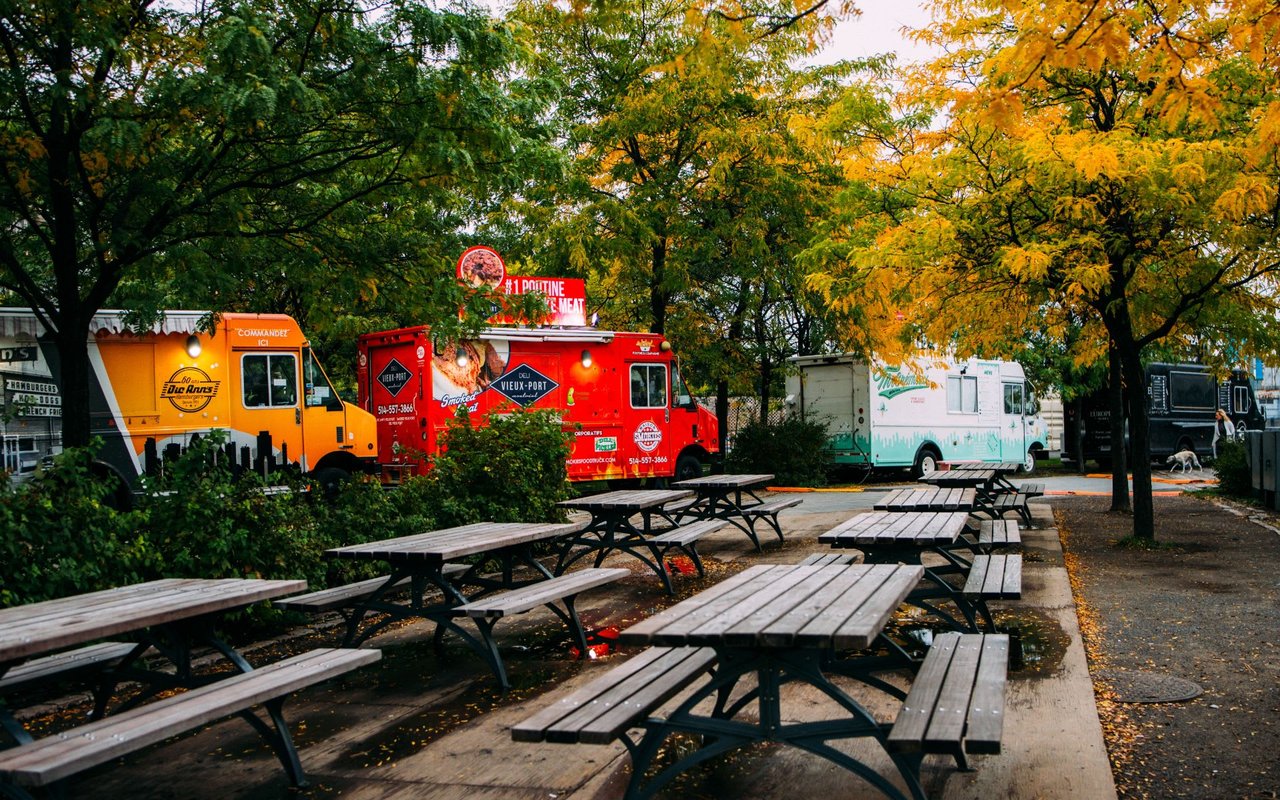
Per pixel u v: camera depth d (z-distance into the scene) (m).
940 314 11.31
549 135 10.57
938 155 10.56
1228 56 9.05
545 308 10.28
